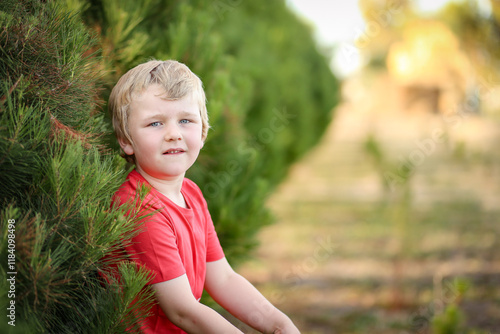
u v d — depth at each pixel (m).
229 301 1.54
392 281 4.46
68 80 1.14
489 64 5.71
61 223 1.02
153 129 1.30
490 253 4.95
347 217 7.10
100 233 1.05
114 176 1.14
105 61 1.61
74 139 1.10
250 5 6.75
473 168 9.24
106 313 1.09
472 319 3.42
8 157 0.96
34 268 0.92
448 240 5.37
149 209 1.24
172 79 1.32
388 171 4.96
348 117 21.20
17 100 1.03
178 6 2.13
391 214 6.76
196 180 2.22
